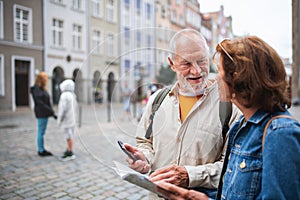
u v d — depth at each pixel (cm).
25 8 1489
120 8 816
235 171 89
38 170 370
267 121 83
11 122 909
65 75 1683
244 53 86
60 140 571
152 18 851
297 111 838
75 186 315
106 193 297
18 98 1558
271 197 74
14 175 348
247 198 83
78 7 1616
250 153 85
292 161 73
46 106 436
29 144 534
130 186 317
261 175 82
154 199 126
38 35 1570
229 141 101
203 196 101
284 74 85
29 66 1563
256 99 85
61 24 1670
